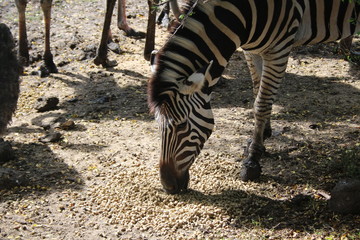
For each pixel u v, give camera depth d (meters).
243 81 11.22
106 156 8.29
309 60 12.23
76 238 6.32
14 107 5.45
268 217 6.76
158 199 7.07
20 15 11.28
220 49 6.46
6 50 5.32
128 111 9.87
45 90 10.67
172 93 6.15
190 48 6.23
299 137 8.87
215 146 8.59
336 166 7.86
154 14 11.17
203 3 6.32
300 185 7.49
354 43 13.23
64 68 11.69
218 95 10.57
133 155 8.31
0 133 5.38
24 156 8.26
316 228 6.54
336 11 7.85
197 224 6.59
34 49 12.43
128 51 12.53
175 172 6.65
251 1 6.62
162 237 6.36
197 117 6.46
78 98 10.36
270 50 7.18
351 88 10.77
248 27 6.73
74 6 15.27
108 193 7.25
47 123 9.30
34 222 6.64
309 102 10.17
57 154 8.35
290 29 7.16
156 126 9.31
